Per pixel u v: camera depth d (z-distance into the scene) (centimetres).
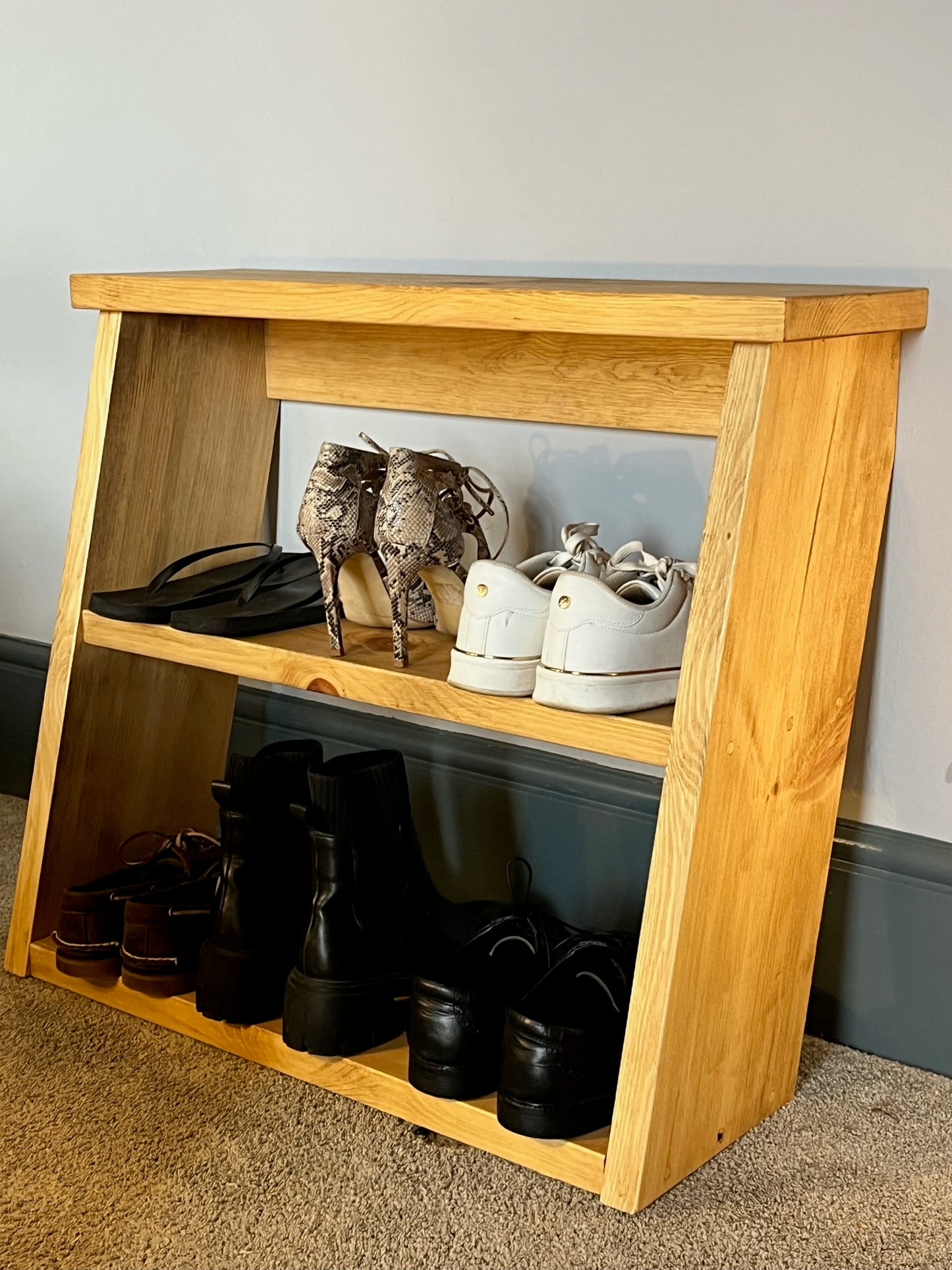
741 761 104
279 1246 100
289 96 150
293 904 125
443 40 139
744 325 94
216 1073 122
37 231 171
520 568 118
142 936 127
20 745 186
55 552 180
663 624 107
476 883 152
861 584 118
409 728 154
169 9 155
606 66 130
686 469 133
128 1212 103
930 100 115
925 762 126
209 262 160
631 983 114
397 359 143
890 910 128
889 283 120
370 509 122
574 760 145
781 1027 119
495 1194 107
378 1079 116
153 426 137
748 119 124
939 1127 118
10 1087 119
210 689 153
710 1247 101
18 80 168
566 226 136
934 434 119
